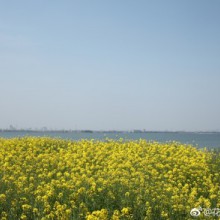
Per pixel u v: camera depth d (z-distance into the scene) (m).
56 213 11.05
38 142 23.06
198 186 15.39
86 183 13.98
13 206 11.78
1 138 24.94
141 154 20.52
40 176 14.97
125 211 11.12
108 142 24.31
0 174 15.36
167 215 11.53
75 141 24.97
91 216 10.40
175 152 21.70
